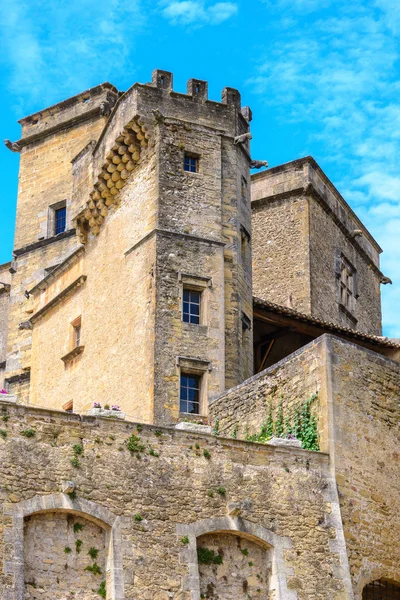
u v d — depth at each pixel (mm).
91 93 47438
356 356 29719
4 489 23688
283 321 38656
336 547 27266
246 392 31656
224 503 26266
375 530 28344
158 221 35875
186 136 37344
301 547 26812
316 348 29516
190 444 26406
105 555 24609
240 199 37938
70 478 24547
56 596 23750
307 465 27828
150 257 35625
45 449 24500
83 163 41719
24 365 45969
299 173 49969
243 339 36656
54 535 24188
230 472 26656
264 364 39344
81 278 39406
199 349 34844
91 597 24141
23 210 48281
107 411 25922
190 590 24938
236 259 36844
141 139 37188
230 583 25906
